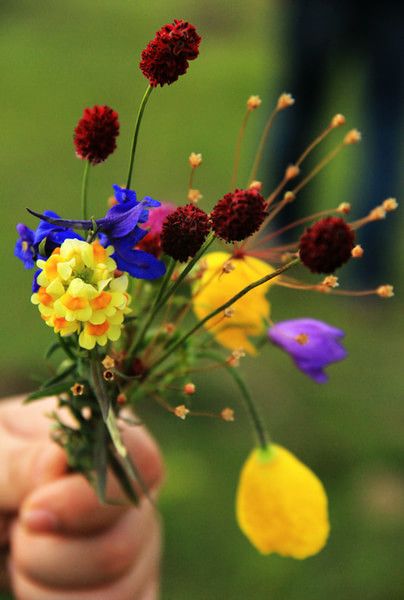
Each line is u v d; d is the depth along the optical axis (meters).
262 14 4.78
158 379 0.63
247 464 0.66
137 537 0.73
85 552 0.71
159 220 0.61
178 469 1.46
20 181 2.63
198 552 1.32
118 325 0.57
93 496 0.70
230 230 0.57
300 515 0.65
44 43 4.23
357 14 2.12
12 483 0.72
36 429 0.75
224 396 1.67
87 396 0.62
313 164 2.42
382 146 2.18
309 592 1.26
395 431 1.64
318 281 2.22
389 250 2.21
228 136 3.08
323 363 0.64
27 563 0.72
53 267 0.56
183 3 5.02
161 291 0.59
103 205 2.53
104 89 3.64
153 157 2.88
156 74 0.58
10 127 3.14
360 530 1.38
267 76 3.77
